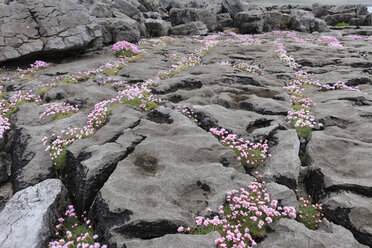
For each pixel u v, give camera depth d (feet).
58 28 66.03
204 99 41.52
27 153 30.37
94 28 72.08
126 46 78.02
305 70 59.77
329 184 24.06
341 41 97.76
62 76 56.95
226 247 17.85
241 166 26.37
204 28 125.39
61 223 22.12
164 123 33.76
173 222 19.48
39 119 37.91
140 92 42.65
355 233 20.38
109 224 19.77
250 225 20.67
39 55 66.03
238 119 34.65
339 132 32.50
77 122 35.60
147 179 23.47
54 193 23.52
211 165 24.98
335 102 39.73
